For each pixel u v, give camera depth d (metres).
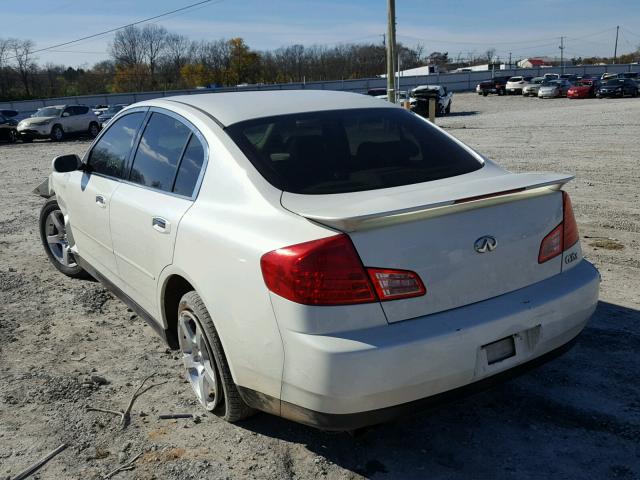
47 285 5.52
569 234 2.96
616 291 4.76
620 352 3.78
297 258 2.40
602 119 22.23
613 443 2.91
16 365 3.95
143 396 3.52
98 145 4.53
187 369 3.42
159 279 3.39
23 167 16.31
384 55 94.69
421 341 2.40
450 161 3.30
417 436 3.04
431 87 33.53
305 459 2.89
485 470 2.76
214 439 3.07
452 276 2.54
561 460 2.81
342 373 2.33
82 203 4.52
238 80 93.00
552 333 2.77
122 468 2.87
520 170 11.16
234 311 2.70
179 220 3.13
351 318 2.38
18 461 2.94
